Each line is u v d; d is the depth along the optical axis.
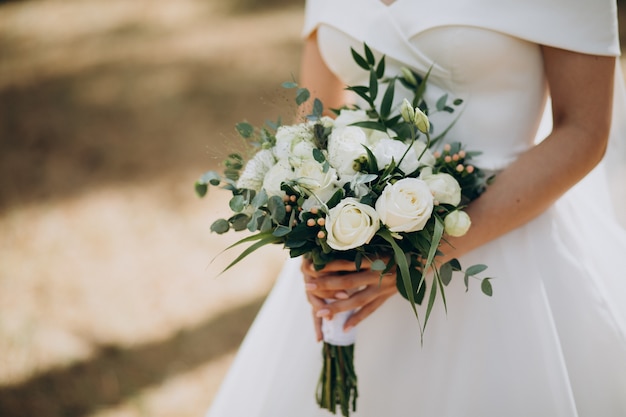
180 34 6.51
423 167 1.35
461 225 1.28
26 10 7.59
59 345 2.96
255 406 1.87
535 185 1.41
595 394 1.52
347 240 1.24
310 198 1.31
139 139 4.74
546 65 1.42
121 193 4.13
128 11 7.27
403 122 1.44
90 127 4.97
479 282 1.53
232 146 1.50
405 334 1.63
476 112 1.47
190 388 2.75
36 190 4.21
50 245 3.67
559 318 1.52
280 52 5.87
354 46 1.55
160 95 5.34
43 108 5.33
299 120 1.47
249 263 3.49
